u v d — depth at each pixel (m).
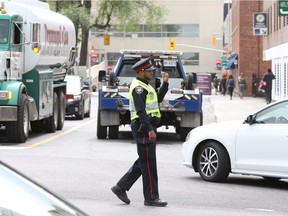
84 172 27.00
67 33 49.16
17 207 7.84
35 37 39.75
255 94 122.31
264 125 23.56
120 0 120.38
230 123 24.62
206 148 25.09
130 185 20.36
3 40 38.38
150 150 19.80
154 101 19.72
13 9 39.47
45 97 42.75
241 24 126.88
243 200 21.66
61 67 48.62
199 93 39.66
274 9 97.88
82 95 61.97
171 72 42.94
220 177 24.72
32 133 46.16
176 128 45.47
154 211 19.48
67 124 55.78
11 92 37.41
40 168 27.89
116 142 40.22
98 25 123.50
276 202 21.47
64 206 8.12
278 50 92.81
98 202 20.73
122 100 39.91
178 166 29.78
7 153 33.28
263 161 23.44
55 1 116.88
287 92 87.75
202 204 20.78
